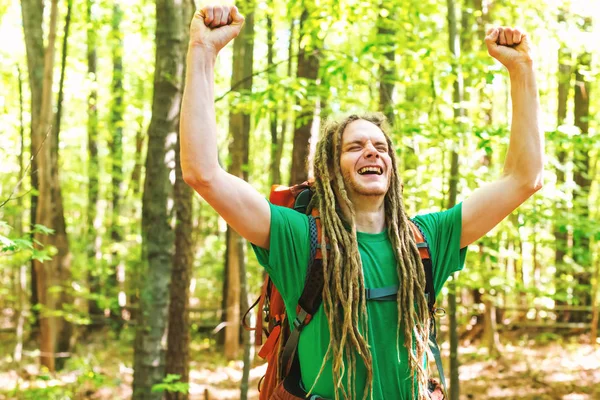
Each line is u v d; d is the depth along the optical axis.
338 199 1.96
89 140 14.94
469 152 7.19
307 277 1.85
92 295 10.91
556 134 5.90
